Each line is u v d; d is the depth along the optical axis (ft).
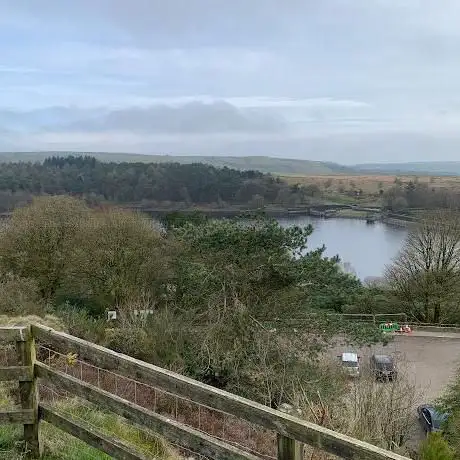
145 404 29.09
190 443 10.07
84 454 13.98
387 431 34.45
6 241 84.94
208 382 51.03
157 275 86.99
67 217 91.30
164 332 54.90
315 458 18.08
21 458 12.99
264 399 45.44
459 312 106.73
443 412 52.80
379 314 103.55
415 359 80.84
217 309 54.65
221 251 57.16
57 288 88.48
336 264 63.57
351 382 51.34
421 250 106.73
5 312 52.19
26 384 13.26
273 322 53.57
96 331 53.06
